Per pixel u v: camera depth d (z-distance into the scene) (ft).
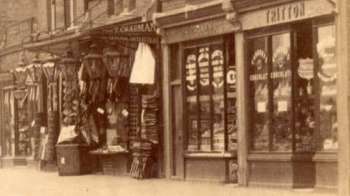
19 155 108.58
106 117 79.30
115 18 79.15
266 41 59.77
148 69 72.23
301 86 57.62
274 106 59.31
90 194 60.18
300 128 57.67
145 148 72.74
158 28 71.31
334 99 54.49
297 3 56.39
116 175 79.36
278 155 58.70
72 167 82.79
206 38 66.64
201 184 65.21
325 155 55.11
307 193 54.29
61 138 83.71
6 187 70.79
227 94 65.05
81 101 81.82
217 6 63.05
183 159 69.62
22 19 111.96
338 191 53.06
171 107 71.56
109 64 75.10
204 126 67.41
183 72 69.26
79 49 80.43
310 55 57.67
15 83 107.76
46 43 80.38
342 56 52.90
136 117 75.66
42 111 98.12
